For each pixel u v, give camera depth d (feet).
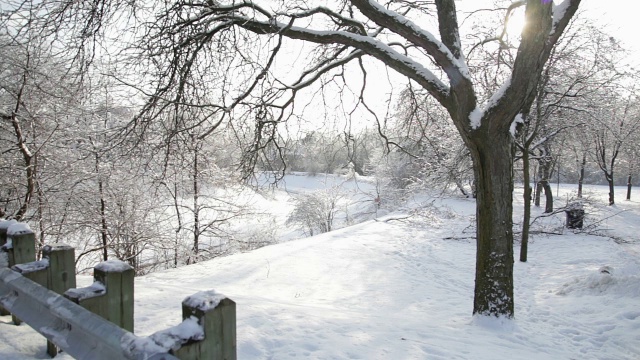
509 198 21.80
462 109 21.26
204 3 24.45
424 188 77.51
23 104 31.65
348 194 99.66
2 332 9.09
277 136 30.07
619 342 19.80
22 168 32.86
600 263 38.58
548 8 17.69
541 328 22.36
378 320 19.17
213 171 53.93
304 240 52.34
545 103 45.73
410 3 29.84
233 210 59.36
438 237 54.08
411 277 36.37
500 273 21.74
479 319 21.91
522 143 42.80
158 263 52.06
